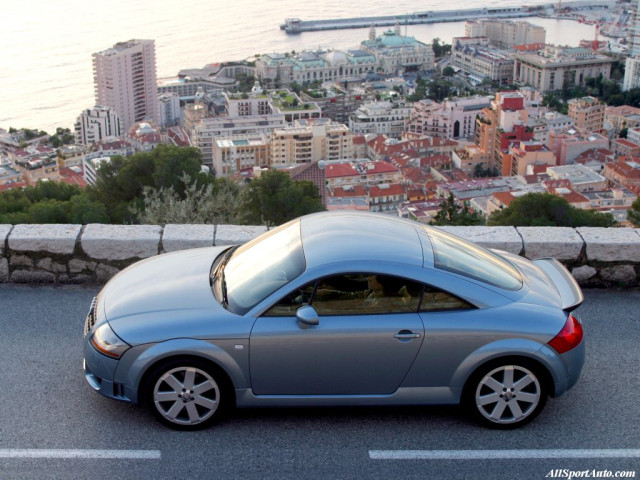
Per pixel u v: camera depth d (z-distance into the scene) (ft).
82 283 25.53
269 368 16.83
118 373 16.85
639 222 69.26
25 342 21.36
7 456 16.16
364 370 16.89
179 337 16.69
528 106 388.37
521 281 18.16
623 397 18.94
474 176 331.16
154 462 16.02
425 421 17.70
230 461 16.08
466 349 16.79
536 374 17.01
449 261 17.65
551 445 16.84
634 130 370.12
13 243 25.09
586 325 22.94
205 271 18.95
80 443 16.66
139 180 59.62
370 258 16.96
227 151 315.78
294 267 17.19
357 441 16.88
